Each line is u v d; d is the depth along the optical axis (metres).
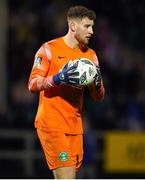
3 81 32.53
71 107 13.05
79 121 13.23
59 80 12.62
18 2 34.81
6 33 33.56
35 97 31.09
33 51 33.44
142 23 35.88
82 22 12.95
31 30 33.91
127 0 36.47
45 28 34.00
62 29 34.00
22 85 32.12
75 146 13.17
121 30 35.22
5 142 28.14
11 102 31.77
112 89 32.91
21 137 28.19
